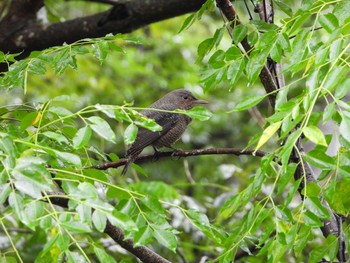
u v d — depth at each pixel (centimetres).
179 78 2552
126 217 665
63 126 906
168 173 2422
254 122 2539
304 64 725
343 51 663
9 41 1380
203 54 953
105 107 762
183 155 1070
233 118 2605
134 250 979
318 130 639
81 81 2411
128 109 768
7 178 655
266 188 1495
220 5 980
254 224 756
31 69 918
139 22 1391
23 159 666
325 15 745
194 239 1642
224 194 1698
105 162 1113
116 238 972
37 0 1391
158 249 1605
